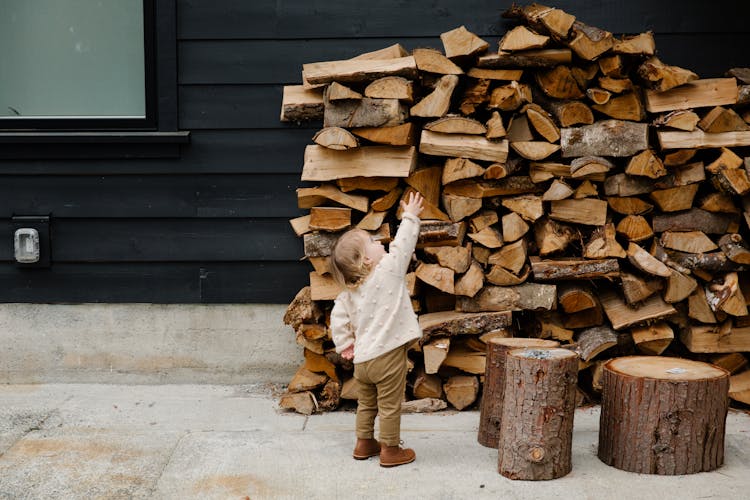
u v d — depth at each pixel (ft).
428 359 14.06
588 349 14.15
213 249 16.11
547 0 15.40
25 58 16.26
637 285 13.98
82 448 12.83
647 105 14.01
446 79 13.88
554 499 10.93
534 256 14.57
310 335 14.42
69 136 15.75
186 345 16.28
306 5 15.61
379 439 12.07
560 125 14.07
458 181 14.24
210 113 15.87
